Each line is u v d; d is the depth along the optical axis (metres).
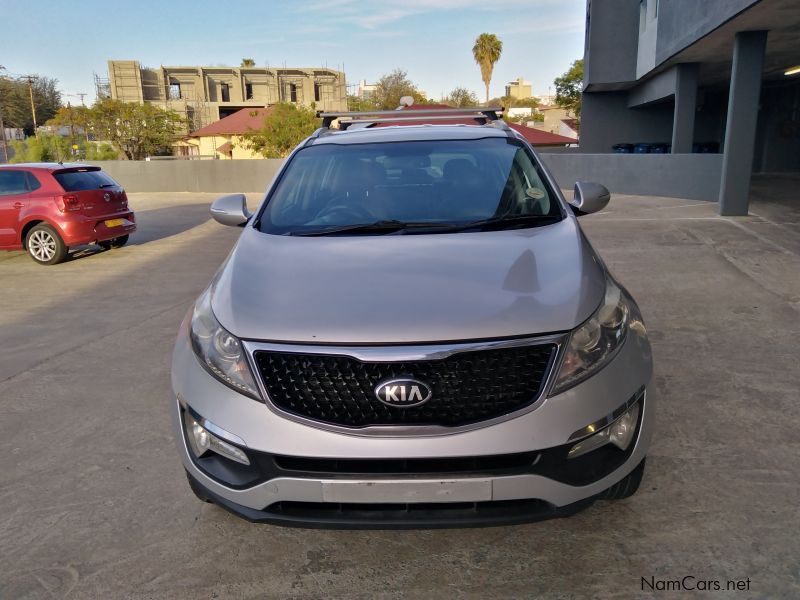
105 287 8.20
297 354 2.32
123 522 3.03
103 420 4.14
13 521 3.06
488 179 3.56
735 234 9.70
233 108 73.75
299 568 2.68
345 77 77.62
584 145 25.06
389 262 2.75
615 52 20.95
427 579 2.58
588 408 2.31
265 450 2.29
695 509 2.91
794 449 3.38
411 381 2.23
